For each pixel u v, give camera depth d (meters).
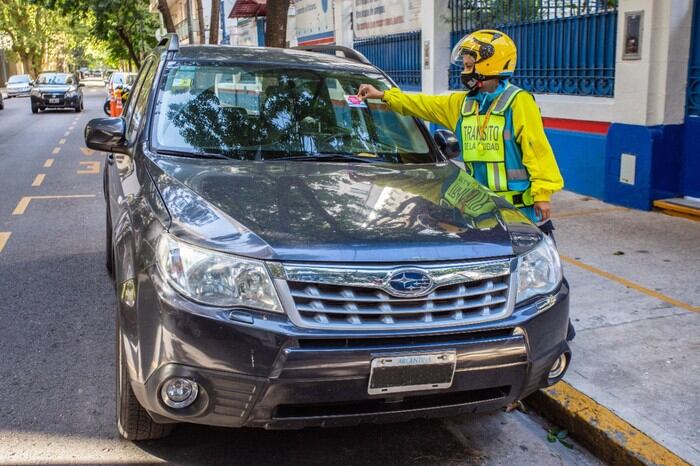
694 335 4.36
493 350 2.83
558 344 3.10
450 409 2.92
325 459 3.30
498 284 2.93
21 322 4.94
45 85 30.89
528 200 3.95
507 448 3.47
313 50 5.27
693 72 7.04
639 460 3.16
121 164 4.36
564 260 5.82
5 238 7.36
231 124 4.04
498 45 3.77
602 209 7.49
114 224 3.71
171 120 4.01
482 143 3.92
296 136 4.05
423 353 2.72
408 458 3.34
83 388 3.96
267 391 2.65
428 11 11.34
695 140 7.12
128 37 26.47
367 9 14.12
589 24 7.95
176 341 2.68
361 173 3.69
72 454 3.28
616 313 4.72
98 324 4.90
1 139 18.78
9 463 3.19
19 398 3.83
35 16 63.09
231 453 3.31
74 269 6.20
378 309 2.71
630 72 7.24
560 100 8.38
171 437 3.41
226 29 27.70
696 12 6.93
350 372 2.67
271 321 2.65
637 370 3.94
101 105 36.81
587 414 3.50
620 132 7.46
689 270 5.50
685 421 3.43
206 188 3.24
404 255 2.79
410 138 4.36
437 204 3.30
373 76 4.67
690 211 6.91
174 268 2.76
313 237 2.83
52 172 12.45
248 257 2.73
